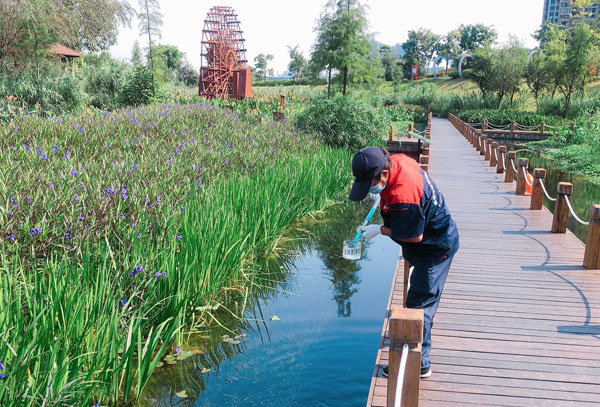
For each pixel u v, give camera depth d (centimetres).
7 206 501
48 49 2156
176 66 8181
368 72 2231
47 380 303
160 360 443
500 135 3000
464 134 2709
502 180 1288
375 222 945
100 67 2786
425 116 4159
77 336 348
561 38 4756
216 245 531
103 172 704
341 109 1532
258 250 696
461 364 379
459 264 615
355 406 378
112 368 364
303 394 392
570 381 356
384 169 294
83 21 2844
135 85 2359
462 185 1206
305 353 457
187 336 489
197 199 666
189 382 411
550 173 1695
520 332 432
